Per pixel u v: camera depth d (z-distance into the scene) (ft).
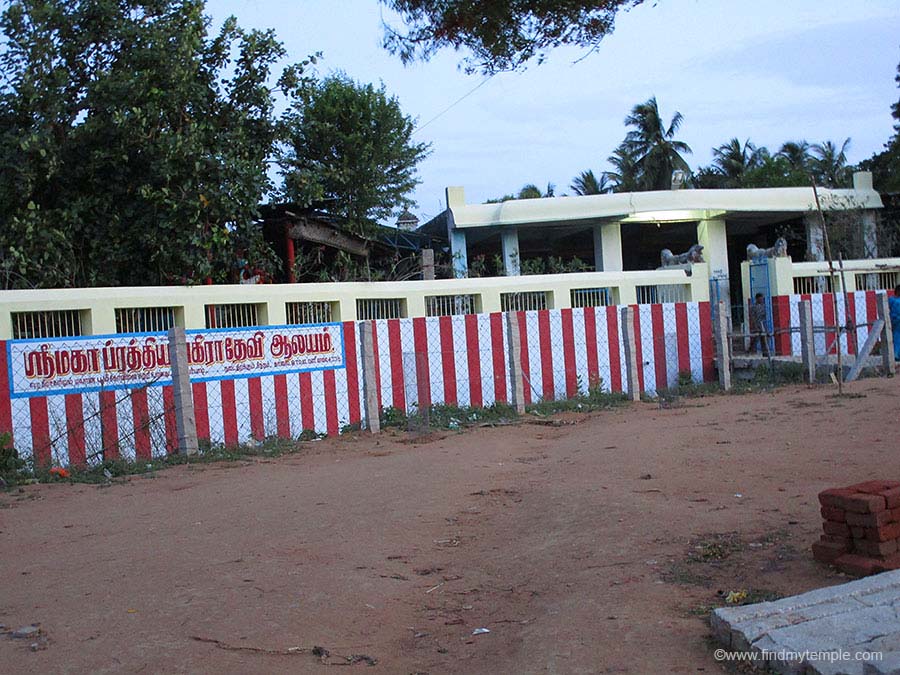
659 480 25.91
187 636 15.67
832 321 63.16
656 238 89.15
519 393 49.16
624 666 13.20
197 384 42.98
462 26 25.36
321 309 49.78
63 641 15.47
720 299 70.69
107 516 26.40
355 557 20.67
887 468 24.98
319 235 60.39
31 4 46.06
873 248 76.28
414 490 27.81
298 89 54.44
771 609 13.91
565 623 15.29
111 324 42.09
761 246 89.45
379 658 14.93
